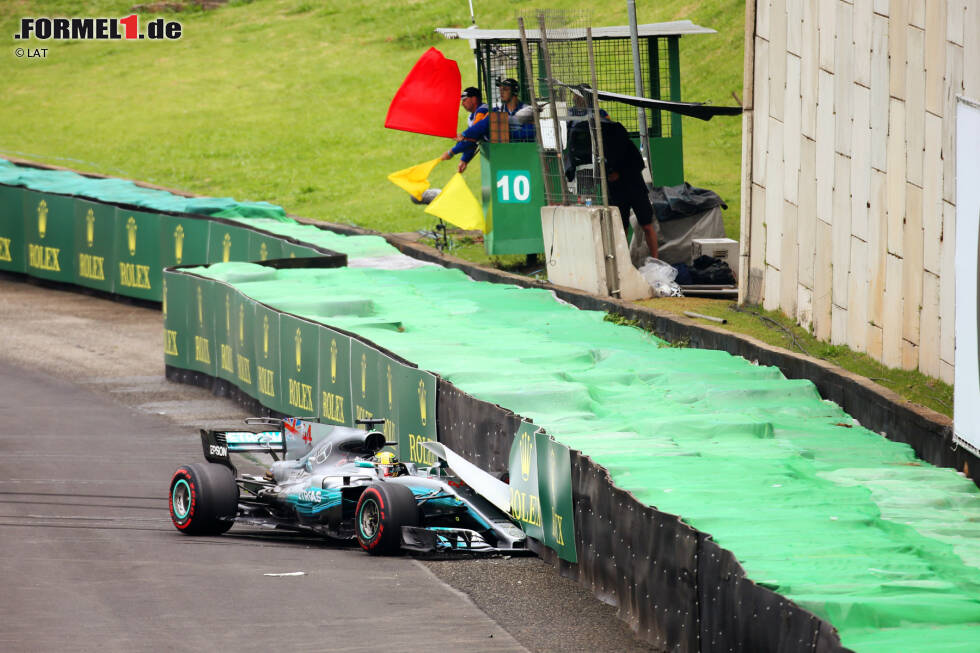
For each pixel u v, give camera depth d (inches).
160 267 3860.7
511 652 1186.6
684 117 4707.2
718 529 1187.9
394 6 7568.9
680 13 5585.6
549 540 1537.9
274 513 1814.7
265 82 6584.6
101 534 1723.7
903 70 1984.5
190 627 1237.1
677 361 2111.2
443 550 1610.5
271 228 3708.2
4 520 1795.0
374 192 4640.8
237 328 2842.0
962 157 1581.0
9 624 1238.9
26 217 4261.8
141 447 2432.3
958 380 1553.9
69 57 7539.4
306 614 1296.8
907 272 1972.2
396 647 1184.8
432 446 1797.5
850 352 2172.7
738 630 1052.5
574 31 2760.8
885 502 1352.1
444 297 2829.7
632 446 1557.6
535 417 1752.0
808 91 2361.0
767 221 2551.7
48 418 2699.3
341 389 2377.0
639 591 1269.7
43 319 3777.1
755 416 1749.5
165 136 5782.5
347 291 2856.8
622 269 2731.3
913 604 956.0
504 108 3112.7
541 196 3088.1
